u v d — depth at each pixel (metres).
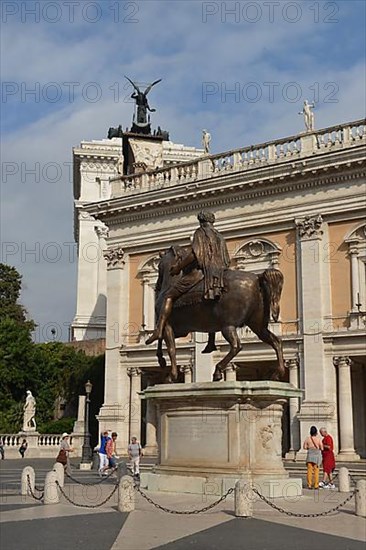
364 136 36.38
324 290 36.84
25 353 55.94
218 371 15.05
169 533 11.37
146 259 43.72
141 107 62.84
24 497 16.47
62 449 27.48
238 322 15.03
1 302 68.19
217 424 14.94
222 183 39.97
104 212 45.00
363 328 35.19
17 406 54.12
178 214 42.47
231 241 40.56
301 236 37.72
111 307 44.47
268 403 14.93
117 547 10.27
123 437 42.34
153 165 57.69
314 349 36.31
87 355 59.66
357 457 34.62
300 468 30.09
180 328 15.92
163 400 15.80
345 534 11.51
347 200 36.41
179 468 15.27
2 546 10.30
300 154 38.03
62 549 10.11
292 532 11.59
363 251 36.06
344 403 35.34
